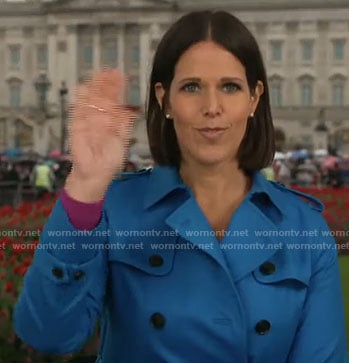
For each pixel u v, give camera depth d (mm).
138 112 2879
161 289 2771
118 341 2848
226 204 2973
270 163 3127
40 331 2656
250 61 2906
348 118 96500
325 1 96500
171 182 2887
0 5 101000
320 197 26812
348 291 12461
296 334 2908
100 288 2760
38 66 100875
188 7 96625
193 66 2822
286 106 97875
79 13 99062
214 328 2719
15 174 37125
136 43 98375
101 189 2568
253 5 97500
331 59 97125
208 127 2799
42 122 98500
